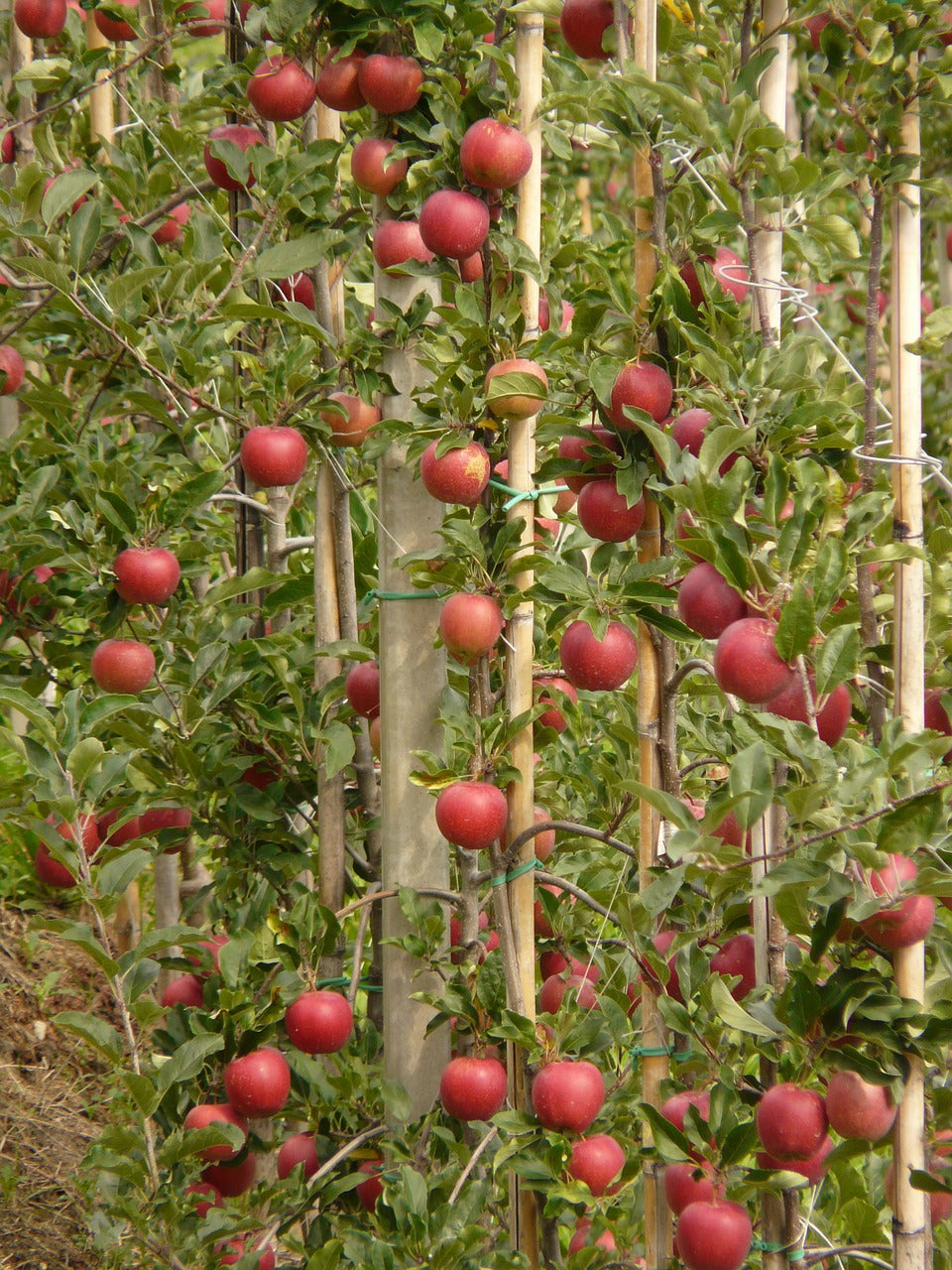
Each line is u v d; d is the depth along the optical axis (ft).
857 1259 8.79
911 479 8.34
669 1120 8.63
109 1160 9.12
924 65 8.43
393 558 10.01
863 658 8.47
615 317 9.00
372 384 10.12
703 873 8.30
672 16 8.96
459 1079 9.28
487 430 9.64
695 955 8.91
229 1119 9.53
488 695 9.47
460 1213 9.17
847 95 8.54
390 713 10.06
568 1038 9.18
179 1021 10.05
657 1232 9.15
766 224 9.07
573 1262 9.11
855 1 8.48
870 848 7.77
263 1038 9.58
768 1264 8.59
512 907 9.51
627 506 8.96
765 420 8.50
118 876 9.39
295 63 9.98
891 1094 8.07
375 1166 9.96
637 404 8.82
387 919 10.12
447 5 9.95
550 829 9.43
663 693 9.10
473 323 9.37
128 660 10.13
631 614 9.03
